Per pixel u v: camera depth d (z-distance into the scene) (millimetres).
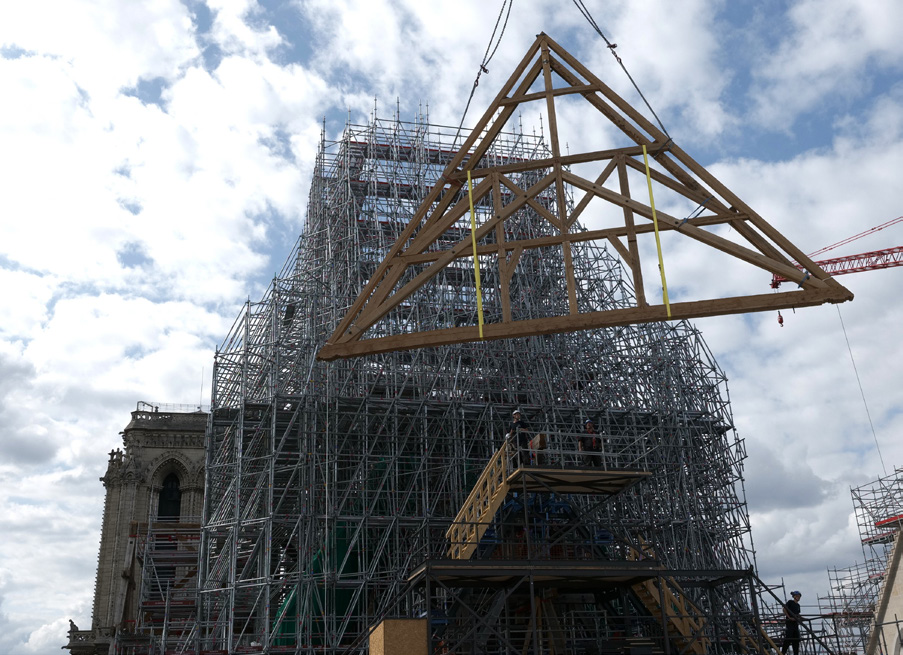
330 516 41188
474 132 21828
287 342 46344
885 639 33656
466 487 44812
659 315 19734
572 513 34375
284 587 42219
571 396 48188
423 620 26578
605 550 35000
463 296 52656
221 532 47281
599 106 21859
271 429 43594
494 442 46781
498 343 48750
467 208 21203
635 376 50406
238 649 39656
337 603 43375
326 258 49875
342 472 44844
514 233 53344
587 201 21078
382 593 43562
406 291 20656
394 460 43125
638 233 20641
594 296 52969
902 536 33969
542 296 52688
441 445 46531
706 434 50656
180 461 75875
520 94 22062
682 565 46375
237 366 48594
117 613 58375
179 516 75250
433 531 43656
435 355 47750
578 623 35781
